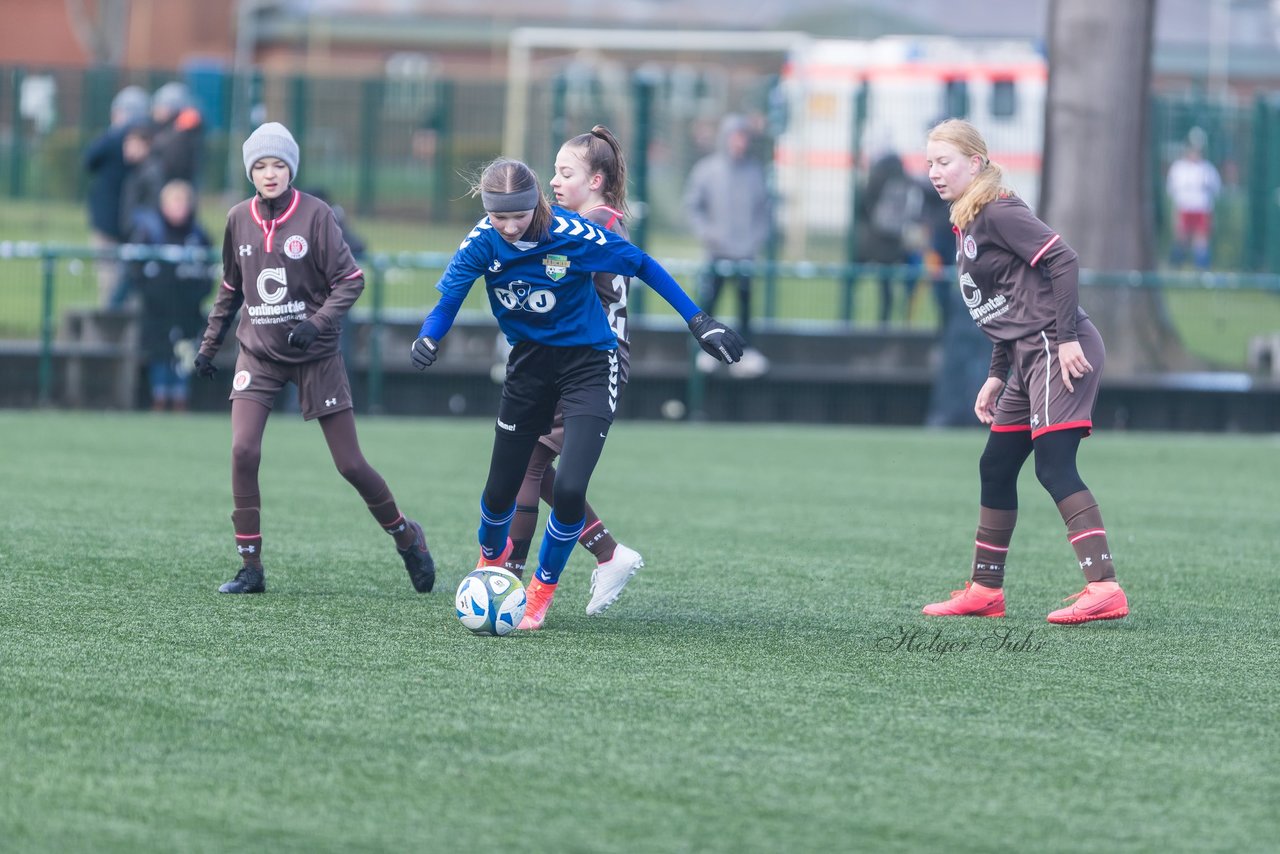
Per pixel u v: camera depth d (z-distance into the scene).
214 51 148.50
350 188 73.31
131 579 23.41
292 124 72.56
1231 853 12.98
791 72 83.50
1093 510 21.91
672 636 20.45
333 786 14.11
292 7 143.75
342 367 22.86
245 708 16.42
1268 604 23.91
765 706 16.94
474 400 54.88
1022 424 22.47
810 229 66.06
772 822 13.45
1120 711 17.12
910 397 56.75
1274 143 75.25
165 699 16.70
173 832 12.98
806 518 32.62
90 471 36.56
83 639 19.31
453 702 16.83
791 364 57.47
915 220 62.34
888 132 63.81
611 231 20.14
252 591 22.62
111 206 55.81
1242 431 57.19
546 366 20.50
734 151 58.19
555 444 22.03
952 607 22.55
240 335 22.89
